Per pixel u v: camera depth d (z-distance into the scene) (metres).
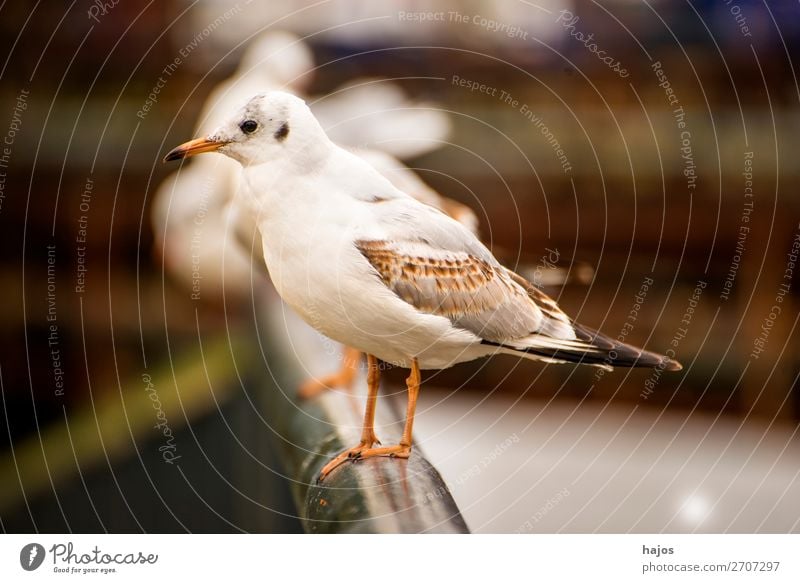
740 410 13.02
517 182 12.80
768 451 12.02
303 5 13.52
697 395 13.05
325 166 5.86
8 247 13.84
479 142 12.83
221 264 10.76
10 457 9.55
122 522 8.73
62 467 9.23
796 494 10.60
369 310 5.84
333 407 6.73
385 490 5.21
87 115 14.14
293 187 5.75
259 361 8.84
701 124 13.56
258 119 5.73
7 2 14.06
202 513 8.48
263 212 5.80
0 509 9.16
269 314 8.51
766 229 13.29
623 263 13.29
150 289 12.75
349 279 5.75
